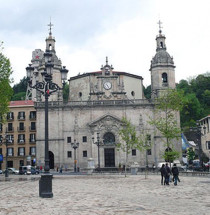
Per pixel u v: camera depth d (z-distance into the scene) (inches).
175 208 493.0
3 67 1546.5
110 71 2490.2
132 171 1736.0
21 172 2178.9
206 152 2753.4
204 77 4040.4
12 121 2965.1
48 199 621.9
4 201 599.2
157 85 2454.5
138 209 482.0
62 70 917.2
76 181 1221.7
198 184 973.8
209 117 2674.7
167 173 974.4
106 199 614.9
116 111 2405.3
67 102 2404.0
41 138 2342.5
